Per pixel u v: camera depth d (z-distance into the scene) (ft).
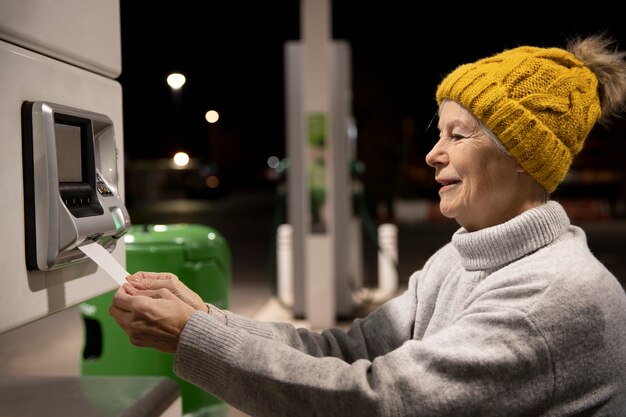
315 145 21.08
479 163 5.07
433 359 4.37
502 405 4.34
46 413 4.92
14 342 17.78
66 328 19.12
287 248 26.68
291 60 22.65
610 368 4.66
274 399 4.47
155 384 5.65
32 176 4.64
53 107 4.72
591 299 4.56
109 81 5.90
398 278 29.55
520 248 4.90
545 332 4.39
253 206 80.23
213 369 4.58
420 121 80.69
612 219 56.29
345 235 22.81
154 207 78.59
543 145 4.89
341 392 4.36
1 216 4.34
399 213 58.18
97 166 5.65
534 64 4.99
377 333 6.26
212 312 5.41
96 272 5.64
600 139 72.69
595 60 5.56
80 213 5.00
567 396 4.50
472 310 4.68
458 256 5.84
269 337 5.67
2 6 4.33
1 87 4.34
